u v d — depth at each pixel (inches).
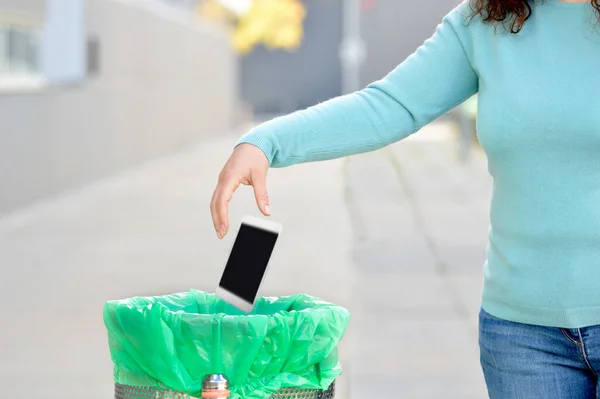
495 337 111.3
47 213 666.8
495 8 108.4
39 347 305.3
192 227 607.5
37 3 666.8
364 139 113.0
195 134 1501.0
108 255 496.1
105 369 281.1
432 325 328.5
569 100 103.9
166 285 413.7
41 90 702.5
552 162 105.2
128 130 1023.6
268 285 399.9
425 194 763.4
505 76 107.7
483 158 1098.1
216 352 101.7
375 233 556.7
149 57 1125.7
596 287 105.1
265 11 2322.8
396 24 2251.5
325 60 2400.3
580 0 105.8
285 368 104.1
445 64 113.9
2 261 477.1
